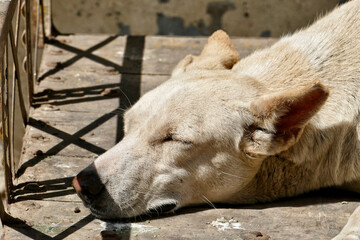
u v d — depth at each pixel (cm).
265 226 587
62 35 1023
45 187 642
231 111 598
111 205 587
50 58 944
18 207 606
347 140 639
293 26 1338
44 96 844
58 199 623
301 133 588
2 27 587
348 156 639
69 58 948
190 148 594
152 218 600
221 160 602
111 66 929
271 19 1337
